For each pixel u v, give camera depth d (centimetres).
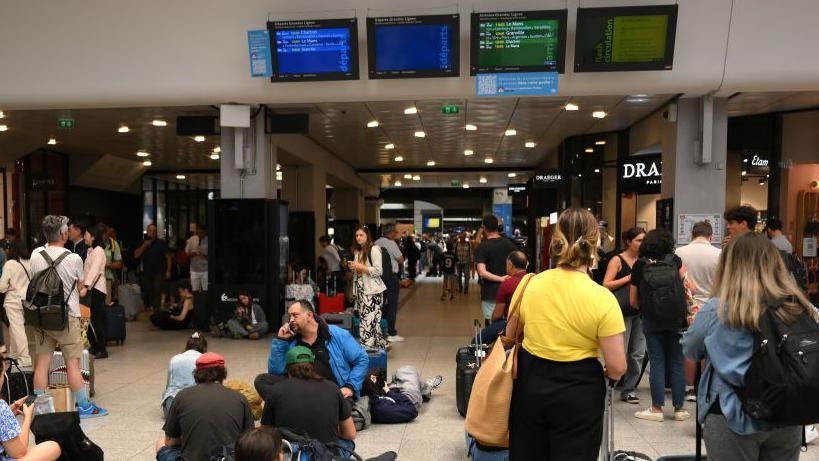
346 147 1600
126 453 465
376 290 792
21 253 746
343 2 776
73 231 812
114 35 812
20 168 1514
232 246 973
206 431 343
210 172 2077
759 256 260
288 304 995
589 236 280
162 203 2261
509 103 991
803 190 1045
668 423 525
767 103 981
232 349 864
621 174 1283
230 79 820
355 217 2319
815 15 728
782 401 238
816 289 1020
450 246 1850
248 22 797
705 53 750
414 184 2828
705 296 537
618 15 729
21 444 310
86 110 1041
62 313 522
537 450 280
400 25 757
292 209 1530
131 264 1820
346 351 488
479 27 748
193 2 796
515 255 612
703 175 846
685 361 560
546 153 1706
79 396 561
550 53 748
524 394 279
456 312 1284
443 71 767
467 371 543
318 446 328
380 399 534
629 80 768
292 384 365
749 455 266
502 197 3228
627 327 579
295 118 959
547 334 275
